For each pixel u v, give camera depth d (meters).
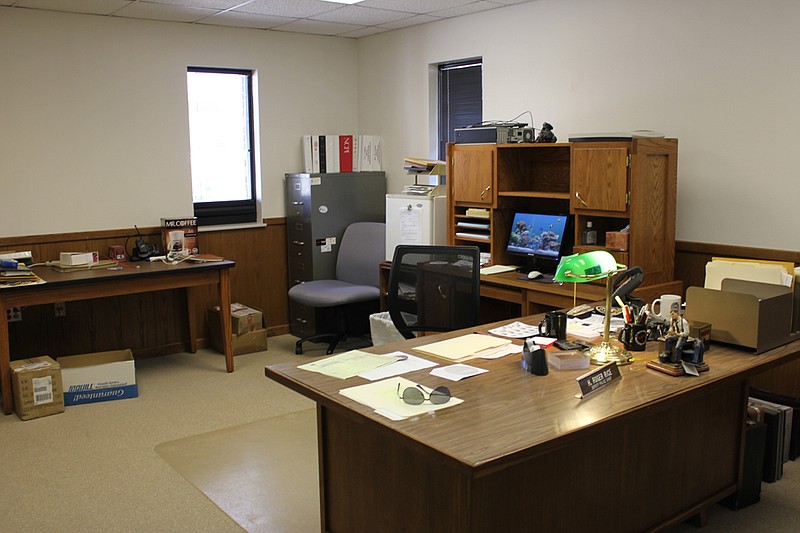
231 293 5.55
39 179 4.65
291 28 5.43
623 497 2.48
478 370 2.44
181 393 4.38
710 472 2.82
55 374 3.99
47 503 3.00
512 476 2.08
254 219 5.76
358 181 5.71
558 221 4.22
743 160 3.68
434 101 5.45
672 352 2.42
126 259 4.87
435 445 1.81
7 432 3.77
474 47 5.00
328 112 5.93
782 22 3.46
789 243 3.55
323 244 5.59
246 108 5.62
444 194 5.06
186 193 5.25
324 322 5.55
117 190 4.95
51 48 4.62
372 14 4.94
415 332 3.84
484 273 4.30
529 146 4.13
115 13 4.71
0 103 4.48
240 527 2.80
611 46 4.18
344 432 2.40
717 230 3.83
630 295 3.35
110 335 5.00
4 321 3.94
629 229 3.73
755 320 2.58
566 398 2.16
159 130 5.09
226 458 3.44
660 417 2.55
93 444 3.61
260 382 4.58
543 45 4.55
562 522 2.27
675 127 3.94
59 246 4.75
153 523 2.84
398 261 3.48
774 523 2.85
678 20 3.85
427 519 2.10
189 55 5.18
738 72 3.64
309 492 3.09
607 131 4.24
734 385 2.85
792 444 3.39
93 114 4.81
